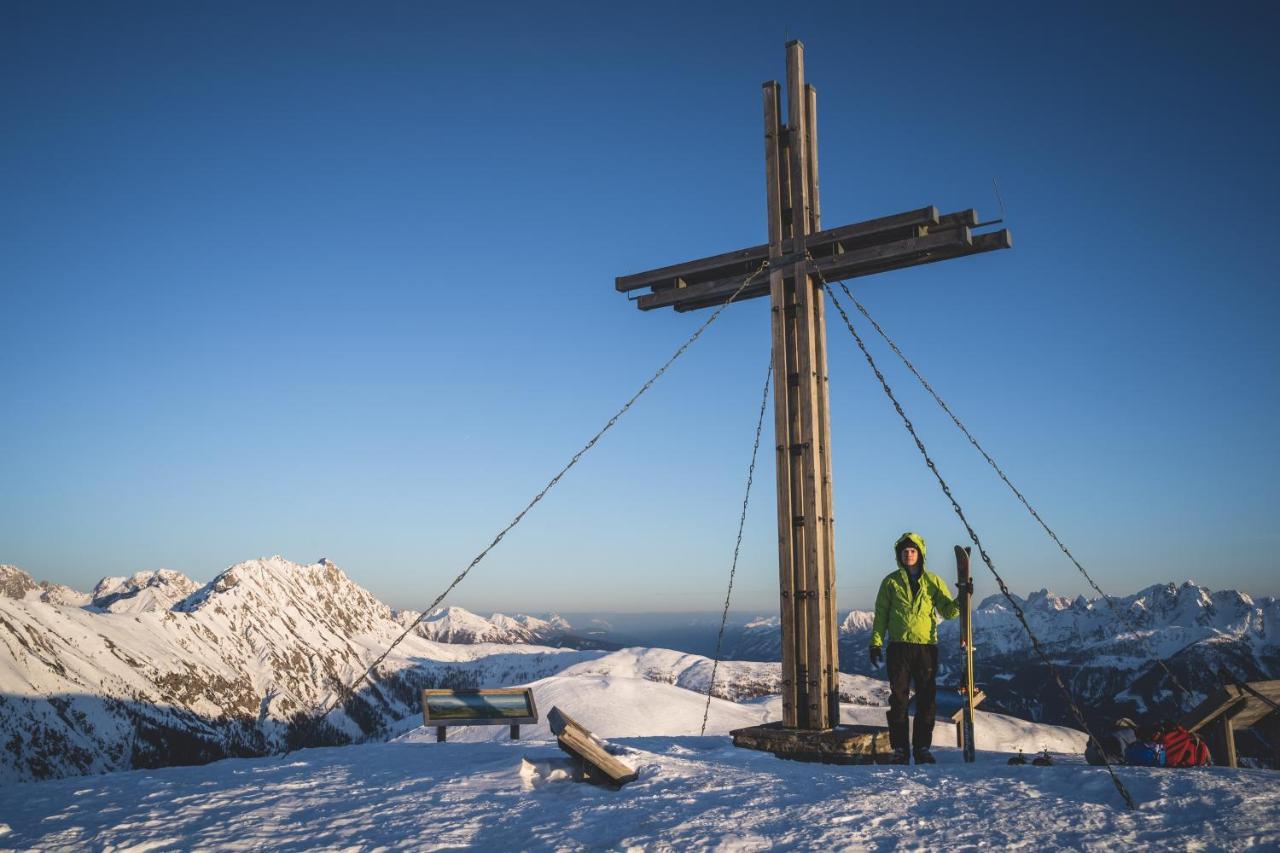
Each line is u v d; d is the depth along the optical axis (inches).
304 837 254.4
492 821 268.4
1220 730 399.5
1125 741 349.7
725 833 239.1
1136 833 224.8
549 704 7140.8
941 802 268.4
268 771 400.8
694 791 297.4
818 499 492.7
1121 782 277.3
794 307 519.5
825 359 521.0
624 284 587.8
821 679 470.0
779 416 509.4
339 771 391.5
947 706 531.2
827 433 512.7
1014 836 228.4
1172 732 347.6
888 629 427.5
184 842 250.7
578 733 321.1
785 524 499.2
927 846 223.3
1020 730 7667.3
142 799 322.0
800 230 516.7
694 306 586.9
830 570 494.6
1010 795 272.2
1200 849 209.8
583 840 240.7
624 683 7765.8
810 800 276.2
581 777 327.3
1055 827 234.2
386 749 496.1
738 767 359.9
